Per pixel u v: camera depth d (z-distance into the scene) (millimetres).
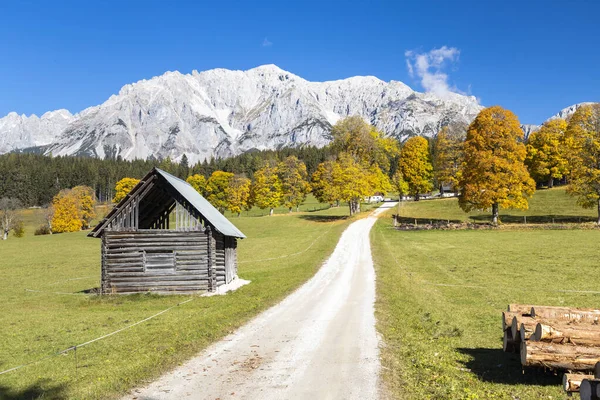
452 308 22781
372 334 16875
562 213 81250
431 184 118875
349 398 10391
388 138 109312
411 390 10883
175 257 31438
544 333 11188
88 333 18359
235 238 40094
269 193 120250
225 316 20484
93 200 133625
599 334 11062
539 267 37719
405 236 67000
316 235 73625
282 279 35031
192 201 32312
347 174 94750
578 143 72562
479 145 69688
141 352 14391
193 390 11094
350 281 32969
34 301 30438
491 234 64250
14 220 122688
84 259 60594
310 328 18125
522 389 11094
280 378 11930
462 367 12992
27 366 13469
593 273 33875
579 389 9852
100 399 10523
